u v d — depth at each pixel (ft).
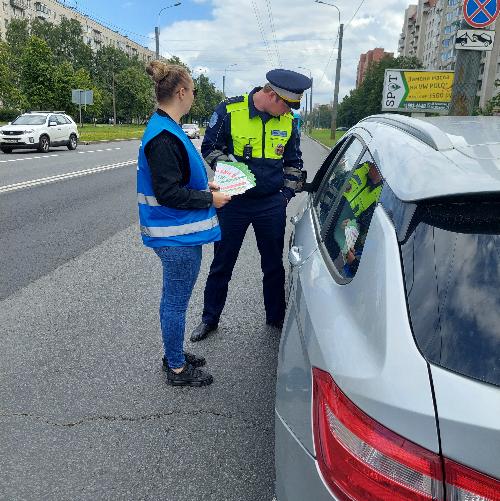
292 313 5.89
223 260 12.09
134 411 9.55
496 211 4.33
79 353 11.75
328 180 9.68
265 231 11.76
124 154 71.77
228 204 11.41
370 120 8.71
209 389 10.33
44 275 17.13
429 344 3.76
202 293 15.76
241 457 8.32
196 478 7.84
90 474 7.90
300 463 4.32
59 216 26.78
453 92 26.07
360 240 5.27
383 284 4.26
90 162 57.26
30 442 8.62
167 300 9.85
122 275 17.22
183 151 8.63
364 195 6.01
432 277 4.08
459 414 3.34
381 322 4.04
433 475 3.34
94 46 388.98
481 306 3.86
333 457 3.86
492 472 3.24
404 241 4.40
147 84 292.81
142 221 9.23
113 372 10.94
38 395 10.02
